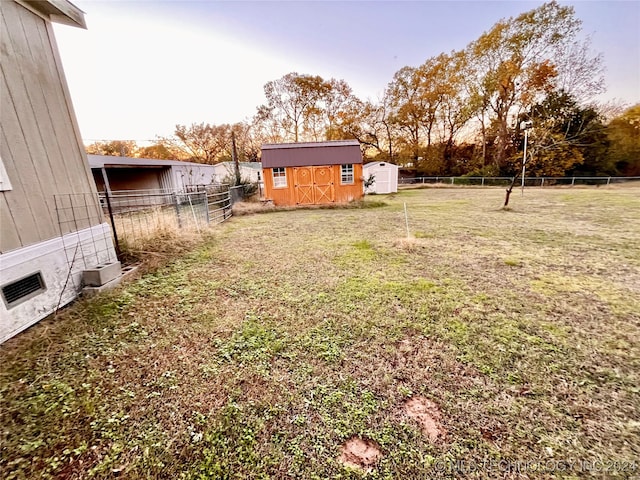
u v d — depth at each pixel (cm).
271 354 220
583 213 856
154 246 477
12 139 256
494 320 266
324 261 455
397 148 2598
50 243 286
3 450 139
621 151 1759
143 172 1424
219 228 757
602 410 162
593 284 347
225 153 3159
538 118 1770
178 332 253
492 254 476
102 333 249
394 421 157
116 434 149
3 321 230
